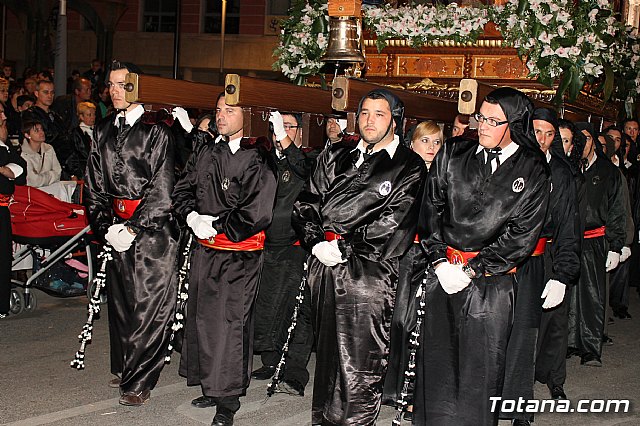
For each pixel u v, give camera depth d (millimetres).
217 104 5332
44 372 6305
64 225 7871
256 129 5438
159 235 5520
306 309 6039
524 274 5336
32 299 8188
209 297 5273
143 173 5484
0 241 7371
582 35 7375
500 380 4777
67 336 7371
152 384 5672
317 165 5031
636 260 10594
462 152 4785
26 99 9852
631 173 10289
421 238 4918
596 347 7242
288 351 6090
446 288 4699
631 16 9703
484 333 4730
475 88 4777
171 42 25156
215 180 5324
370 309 4891
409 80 7980
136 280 5504
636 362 7504
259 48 24531
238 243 5281
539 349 6203
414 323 5578
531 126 4766
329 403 4961
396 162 4887
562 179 5539
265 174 5273
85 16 23250
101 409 5566
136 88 5129
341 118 6074
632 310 9969
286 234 6129
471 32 7590
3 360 6562
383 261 4898
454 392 4789
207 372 5234
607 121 9617
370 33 8094
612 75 8055
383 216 4867
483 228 4703
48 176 8789
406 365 5641
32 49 21438
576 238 5574
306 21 7840
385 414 5809
